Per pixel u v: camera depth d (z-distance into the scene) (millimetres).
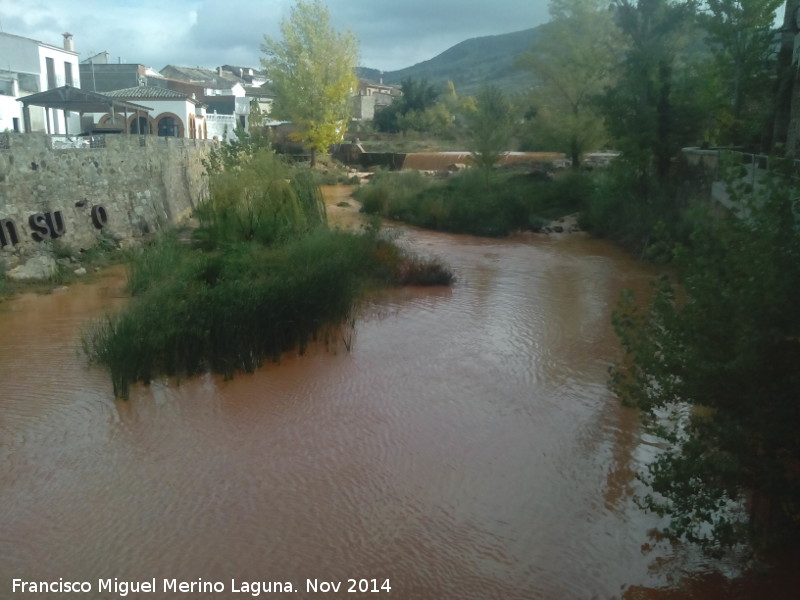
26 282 15000
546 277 17297
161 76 58531
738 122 22766
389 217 28656
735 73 23750
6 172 15266
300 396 9398
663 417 8672
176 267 14859
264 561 5836
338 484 7090
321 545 6066
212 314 10539
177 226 22125
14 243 15344
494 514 6582
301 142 52500
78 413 8781
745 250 5648
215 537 6164
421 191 30375
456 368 10516
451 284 16219
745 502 6625
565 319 13250
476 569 5766
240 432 8273
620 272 17969
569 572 5738
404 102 72125
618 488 7066
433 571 5742
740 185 6078
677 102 23438
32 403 9062
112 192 19062
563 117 36094
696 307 5941
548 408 9047
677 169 23859
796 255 5375
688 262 6234
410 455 7730
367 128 73312
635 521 6477
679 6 25578
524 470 7422
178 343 10172
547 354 11172
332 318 12289
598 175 30656
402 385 9820
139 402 9148
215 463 7504
